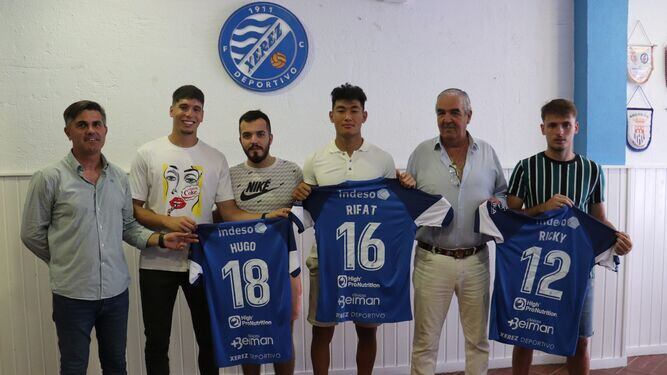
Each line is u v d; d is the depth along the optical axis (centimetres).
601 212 219
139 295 270
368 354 229
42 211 191
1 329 261
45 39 261
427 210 205
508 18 300
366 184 208
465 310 218
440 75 295
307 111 284
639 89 322
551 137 212
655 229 318
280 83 279
